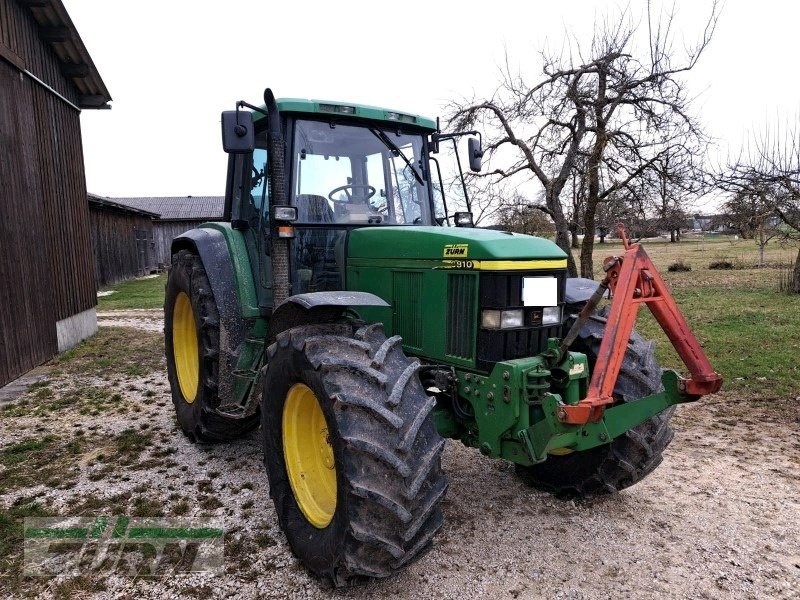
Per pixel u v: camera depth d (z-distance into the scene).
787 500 3.81
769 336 8.72
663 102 10.73
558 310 3.25
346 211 4.06
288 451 3.20
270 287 4.05
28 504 3.79
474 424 3.28
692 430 5.11
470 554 3.19
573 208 12.85
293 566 3.09
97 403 6.00
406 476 2.54
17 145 7.30
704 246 37.66
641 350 3.61
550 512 3.67
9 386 6.71
